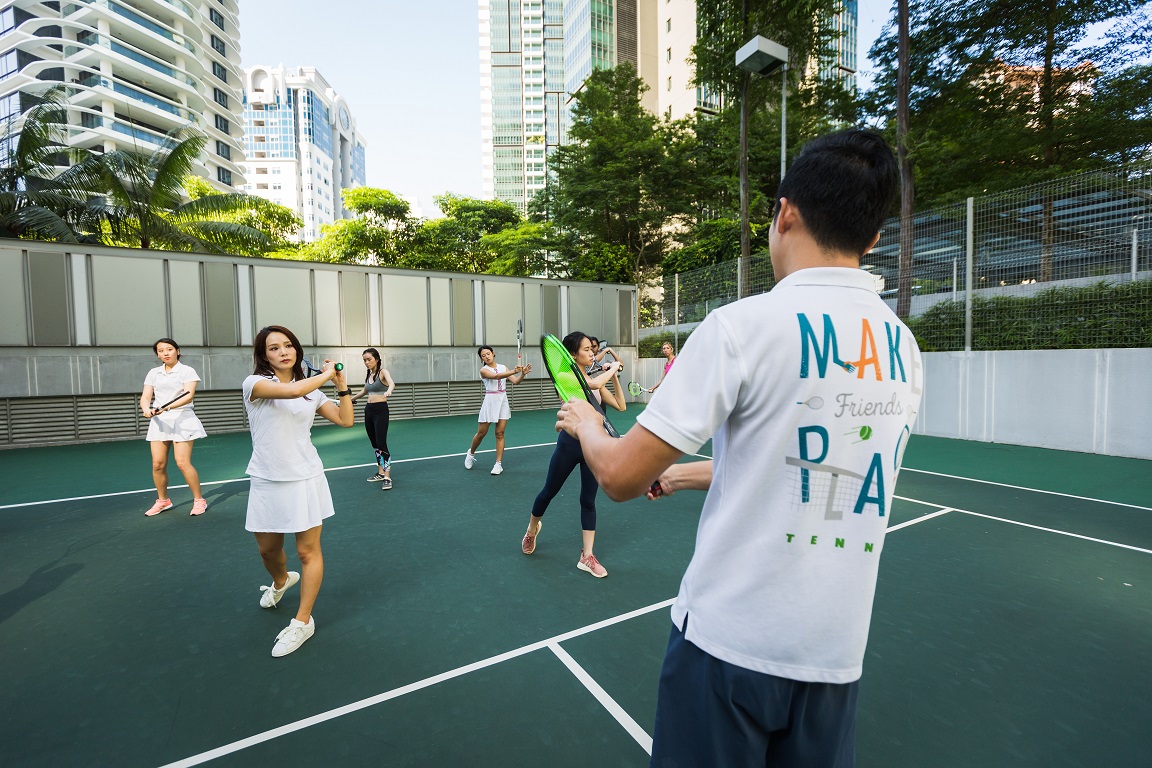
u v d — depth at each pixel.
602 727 2.24
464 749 2.12
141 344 11.02
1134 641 2.90
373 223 29.73
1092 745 2.12
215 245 17.33
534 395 15.82
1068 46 12.08
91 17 53.19
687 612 0.97
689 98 37.06
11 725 2.26
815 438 0.85
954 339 9.46
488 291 15.12
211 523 5.06
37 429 10.14
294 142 138.38
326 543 4.48
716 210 22.89
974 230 9.13
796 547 0.86
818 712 0.89
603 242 22.09
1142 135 11.58
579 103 23.41
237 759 2.06
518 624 3.11
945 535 4.61
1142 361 7.44
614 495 0.93
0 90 54.31
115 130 53.12
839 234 0.94
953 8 12.58
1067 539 4.50
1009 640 2.92
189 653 2.83
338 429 11.67
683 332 15.50
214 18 68.50
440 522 5.04
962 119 13.27
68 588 3.65
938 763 2.03
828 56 16.39
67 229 13.50
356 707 2.37
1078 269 8.01
